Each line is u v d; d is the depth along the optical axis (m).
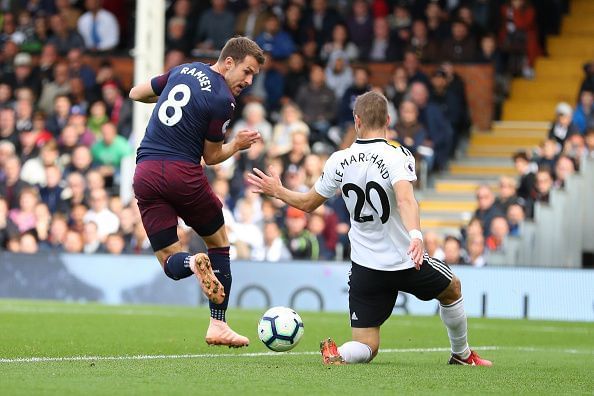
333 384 20.27
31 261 54.50
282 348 25.05
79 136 62.66
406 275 24.08
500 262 52.81
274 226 53.09
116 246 55.00
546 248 54.88
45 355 26.23
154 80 25.02
